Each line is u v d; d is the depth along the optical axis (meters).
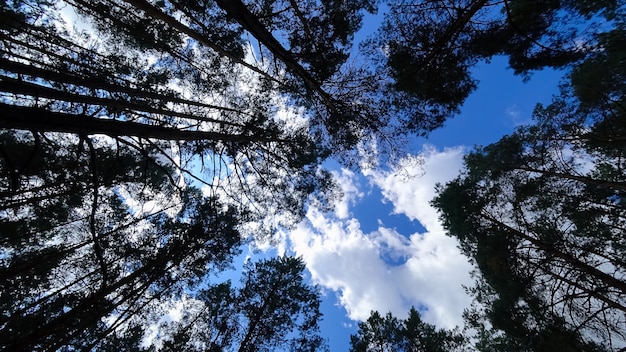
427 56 8.38
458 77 8.88
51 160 9.36
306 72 9.16
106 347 9.45
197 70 10.66
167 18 6.53
